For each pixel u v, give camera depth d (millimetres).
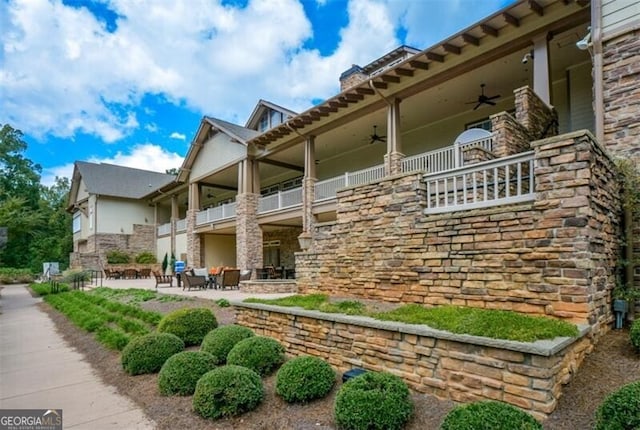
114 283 17906
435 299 4898
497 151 6531
